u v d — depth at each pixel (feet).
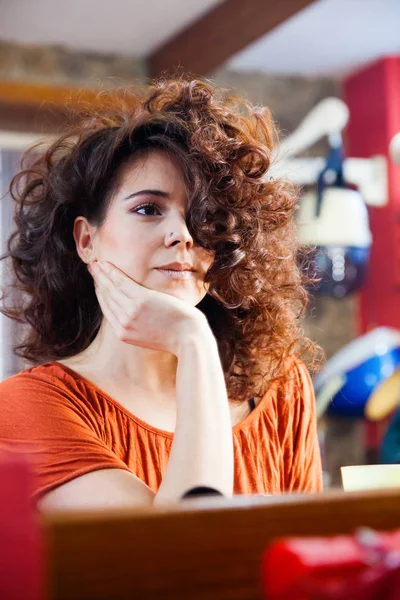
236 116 4.77
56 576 1.60
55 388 4.22
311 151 16.33
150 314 3.98
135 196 4.27
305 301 5.22
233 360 4.81
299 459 4.97
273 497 1.84
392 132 15.66
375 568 1.54
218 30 13.08
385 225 15.96
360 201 14.23
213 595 1.71
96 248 4.49
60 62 14.70
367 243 14.23
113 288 4.19
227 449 3.43
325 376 12.62
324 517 1.83
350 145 16.69
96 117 4.82
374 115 16.05
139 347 4.36
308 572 1.55
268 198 4.74
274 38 14.52
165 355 4.44
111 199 4.37
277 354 4.90
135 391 4.40
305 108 16.57
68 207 4.64
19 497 1.54
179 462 3.34
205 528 1.73
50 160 4.81
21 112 14.20
